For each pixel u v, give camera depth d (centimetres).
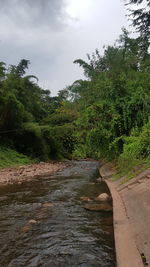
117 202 690
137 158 960
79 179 1234
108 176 1180
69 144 3072
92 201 779
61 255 432
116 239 450
